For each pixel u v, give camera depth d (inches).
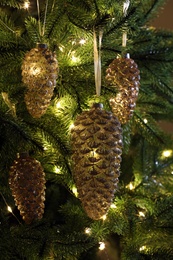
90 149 27.0
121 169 46.2
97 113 27.5
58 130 32.9
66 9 32.4
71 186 34.4
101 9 32.5
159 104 41.9
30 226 31.7
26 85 29.0
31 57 28.1
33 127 32.7
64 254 32.6
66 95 34.0
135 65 31.1
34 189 30.8
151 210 38.5
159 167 44.7
